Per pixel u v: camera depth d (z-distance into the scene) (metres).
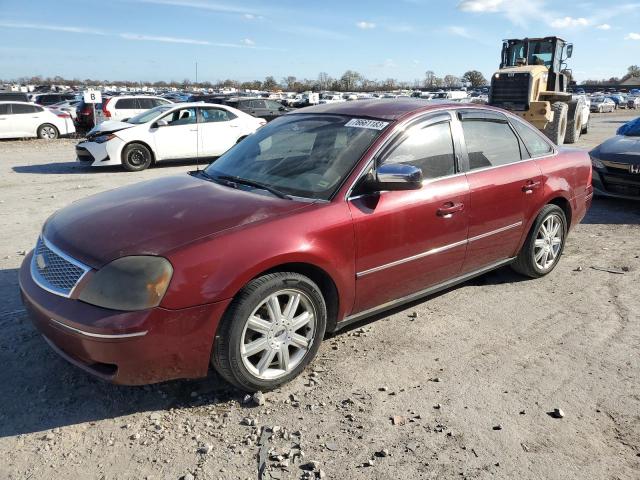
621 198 8.12
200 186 3.81
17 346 3.69
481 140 4.39
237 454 2.71
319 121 4.19
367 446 2.77
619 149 8.12
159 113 12.38
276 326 3.16
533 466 2.63
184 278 2.81
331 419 2.98
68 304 2.85
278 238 3.09
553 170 4.93
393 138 3.76
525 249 4.86
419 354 3.69
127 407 3.08
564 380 3.38
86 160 11.92
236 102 22.27
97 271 2.83
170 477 2.55
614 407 3.11
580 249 6.10
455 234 4.06
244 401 3.13
